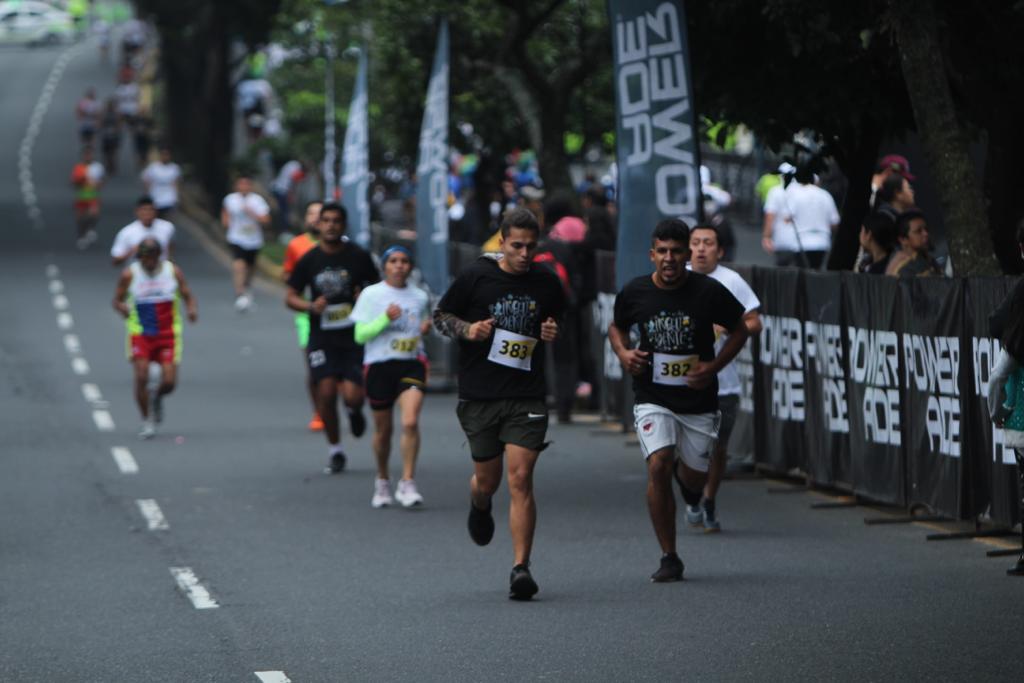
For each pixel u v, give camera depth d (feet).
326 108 324.19
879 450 115.65
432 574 98.68
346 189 229.45
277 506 123.54
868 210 143.54
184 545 108.58
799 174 140.15
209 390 196.03
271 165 440.86
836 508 119.85
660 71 126.00
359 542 109.29
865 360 116.78
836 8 122.01
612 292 165.07
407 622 85.81
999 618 84.28
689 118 125.70
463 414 93.45
